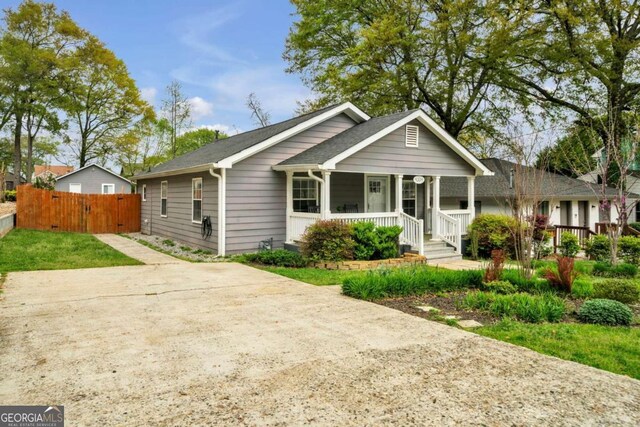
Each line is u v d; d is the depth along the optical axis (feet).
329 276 28.27
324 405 10.12
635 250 37.32
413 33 65.87
